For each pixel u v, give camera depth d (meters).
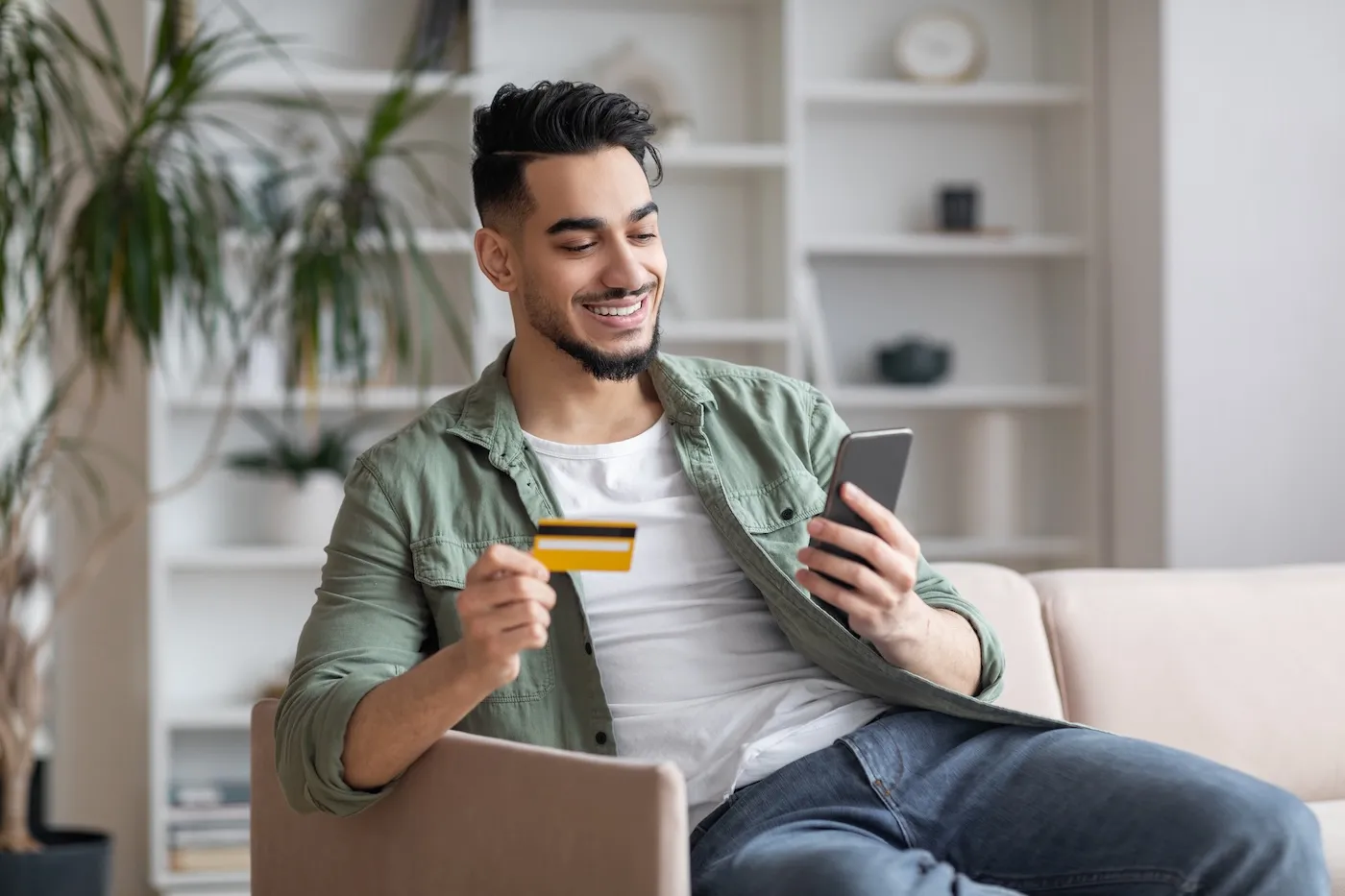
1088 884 1.68
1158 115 4.04
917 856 1.65
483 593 1.59
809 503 1.97
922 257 4.48
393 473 1.92
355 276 3.57
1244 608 2.59
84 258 3.28
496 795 1.61
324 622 1.86
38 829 3.57
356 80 4.00
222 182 3.52
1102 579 2.59
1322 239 4.06
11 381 3.56
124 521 3.63
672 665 1.89
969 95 4.25
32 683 3.46
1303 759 2.53
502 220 1.94
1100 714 2.48
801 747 1.85
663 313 4.26
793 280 4.12
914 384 4.32
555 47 4.28
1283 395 4.05
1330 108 4.07
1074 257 4.34
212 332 3.44
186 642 4.18
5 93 3.29
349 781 1.70
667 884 1.46
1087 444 4.30
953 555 4.24
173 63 3.56
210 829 3.90
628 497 1.94
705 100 4.34
